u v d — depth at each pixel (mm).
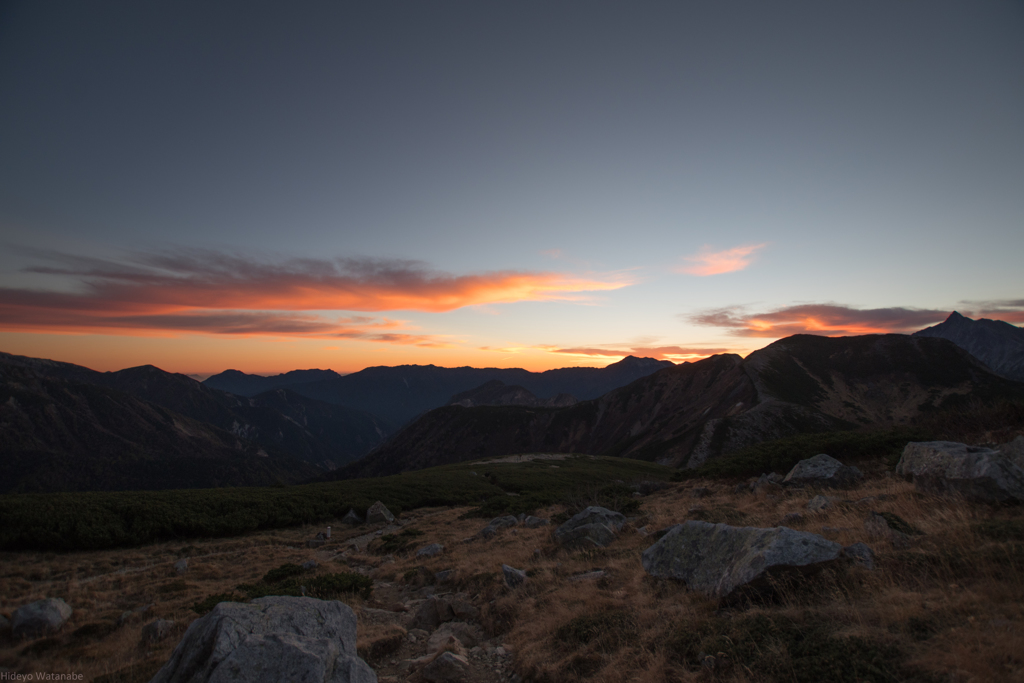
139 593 20094
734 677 5945
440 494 52188
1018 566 6535
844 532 10562
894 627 5980
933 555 7551
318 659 6102
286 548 31016
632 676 6941
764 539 8523
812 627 6461
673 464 105688
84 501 34844
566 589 11555
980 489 10781
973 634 5277
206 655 6301
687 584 9617
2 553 26188
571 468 75625
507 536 22281
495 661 9523
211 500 39812
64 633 14688
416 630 12172
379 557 25266
